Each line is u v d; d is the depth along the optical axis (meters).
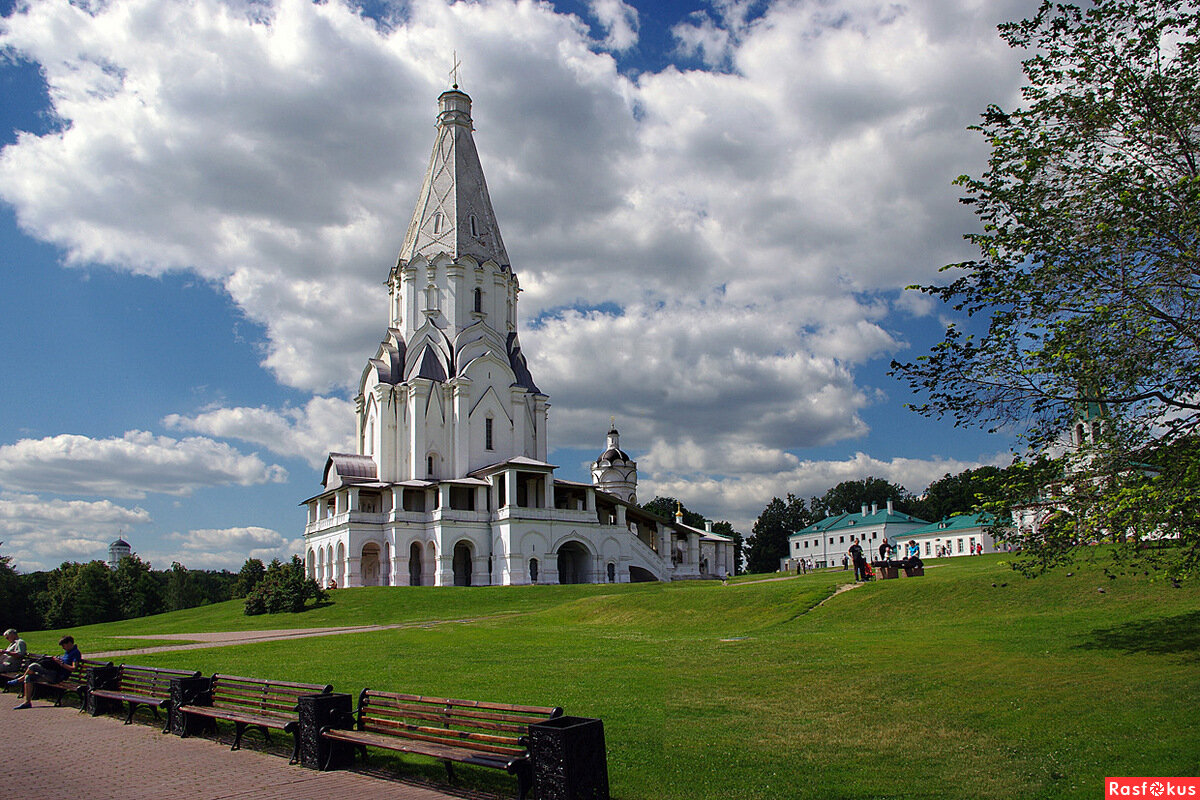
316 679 21.31
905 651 20.58
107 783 12.69
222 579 184.25
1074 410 17.80
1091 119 17.95
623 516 81.69
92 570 99.44
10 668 24.02
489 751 11.72
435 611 51.88
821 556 135.12
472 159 89.75
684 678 19.25
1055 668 17.38
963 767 11.98
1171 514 15.90
